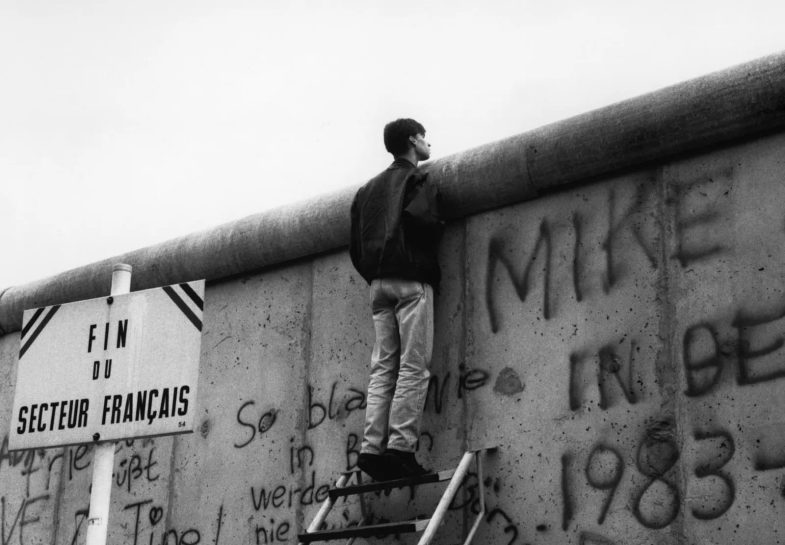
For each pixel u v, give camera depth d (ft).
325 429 22.07
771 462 16.74
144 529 23.93
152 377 15.31
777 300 17.39
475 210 21.16
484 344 20.34
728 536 16.79
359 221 21.34
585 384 18.89
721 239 18.20
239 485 22.89
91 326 15.93
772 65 18.11
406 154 21.71
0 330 28.35
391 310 20.76
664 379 18.08
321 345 22.75
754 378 17.25
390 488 19.52
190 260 25.05
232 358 24.04
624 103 19.56
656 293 18.58
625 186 19.48
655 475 17.70
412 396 19.83
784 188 17.83
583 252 19.62
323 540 19.27
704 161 18.75
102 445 15.39
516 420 19.51
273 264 24.08
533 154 20.25
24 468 26.68
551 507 18.63
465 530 19.47
